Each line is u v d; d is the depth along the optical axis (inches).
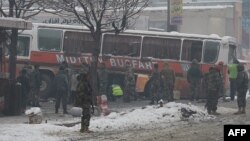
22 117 895.7
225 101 1258.0
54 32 1295.5
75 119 857.5
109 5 1015.6
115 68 1290.6
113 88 1122.0
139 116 861.8
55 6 1074.7
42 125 746.2
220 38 1289.4
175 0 1523.1
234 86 1268.5
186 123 827.4
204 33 2351.1
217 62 1282.0
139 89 1285.7
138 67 1289.4
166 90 1166.3
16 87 929.5
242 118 881.5
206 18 2353.6
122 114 891.4
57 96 952.9
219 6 2397.9
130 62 1291.8
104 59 1289.4
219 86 950.4
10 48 982.4
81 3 975.6
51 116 902.4
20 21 883.4
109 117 864.9
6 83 923.4
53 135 676.1
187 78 1238.3
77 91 711.7
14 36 961.5
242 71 952.3
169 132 716.7
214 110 948.0
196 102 1228.5
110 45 1295.5
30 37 1291.8
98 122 792.3
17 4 1109.1
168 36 1295.5
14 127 725.3
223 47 1283.2
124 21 1031.0
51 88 1273.4
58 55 1291.8
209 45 1286.9
